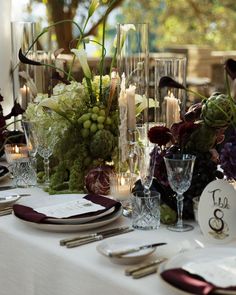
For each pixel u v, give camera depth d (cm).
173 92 191
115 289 128
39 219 158
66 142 195
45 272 149
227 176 152
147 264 131
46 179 206
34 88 252
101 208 165
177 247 142
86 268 136
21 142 241
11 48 266
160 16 783
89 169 196
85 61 196
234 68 145
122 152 184
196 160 162
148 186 159
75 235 157
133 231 157
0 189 204
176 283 114
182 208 157
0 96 245
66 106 193
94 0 207
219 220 147
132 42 183
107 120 193
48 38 284
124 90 183
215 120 158
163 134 164
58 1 465
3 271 165
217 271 120
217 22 794
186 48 694
